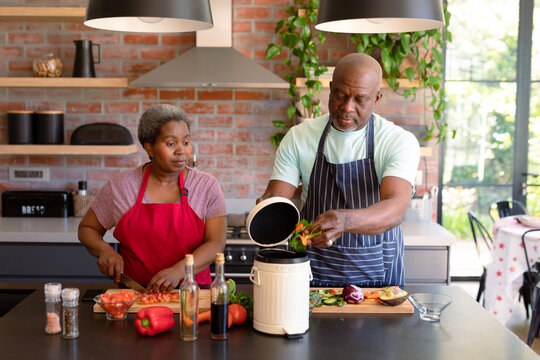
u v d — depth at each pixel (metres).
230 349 1.78
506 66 5.09
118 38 4.28
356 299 2.13
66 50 4.29
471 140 5.15
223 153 4.35
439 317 2.05
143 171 2.48
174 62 3.90
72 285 2.43
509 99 5.12
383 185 2.27
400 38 4.05
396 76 4.15
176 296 2.17
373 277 2.44
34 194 4.19
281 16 4.25
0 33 4.27
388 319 2.05
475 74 5.09
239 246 3.76
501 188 5.20
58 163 4.36
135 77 4.30
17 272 3.75
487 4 5.04
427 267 3.78
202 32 4.02
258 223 1.99
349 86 2.16
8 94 4.30
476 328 1.98
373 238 2.43
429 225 4.12
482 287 4.52
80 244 3.74
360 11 1.86
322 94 4.30
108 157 4.35
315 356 1.73
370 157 2.37
